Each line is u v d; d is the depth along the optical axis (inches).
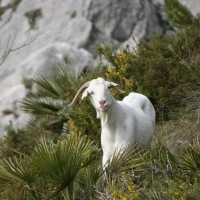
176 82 1513.3
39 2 2458.2
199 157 1054.4
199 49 1581.0
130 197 1000.9
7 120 2098.9
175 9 1772.9
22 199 1122.0
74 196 1082.7
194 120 1338.6
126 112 1117.1
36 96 2079.2
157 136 1237.7
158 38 1660.9
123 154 1067.3
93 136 1482.5
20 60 2303.2
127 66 1539.1
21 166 1095.0
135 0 2394.2
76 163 1058.7
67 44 2285.9
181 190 999.0
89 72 1706.4
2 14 2471.7
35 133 1674.5
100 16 2365.9
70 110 1593.3
